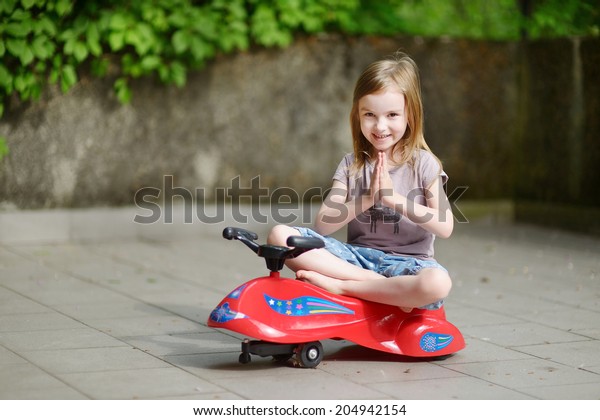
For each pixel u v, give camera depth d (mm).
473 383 5211
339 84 10992
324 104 10953
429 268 5438
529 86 11469
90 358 5570
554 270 8695
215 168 10586
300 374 5320
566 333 6406
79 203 10023
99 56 9906
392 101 5617
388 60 5773
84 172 10016
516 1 11766
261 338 5188
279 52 10719
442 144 11406
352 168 5914
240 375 5277
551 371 5477
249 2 10508
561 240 10391
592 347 6035
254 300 5250
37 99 9711
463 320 6770
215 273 8453
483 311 7059
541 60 11281
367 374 5352
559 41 10992
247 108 10656
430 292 5359
